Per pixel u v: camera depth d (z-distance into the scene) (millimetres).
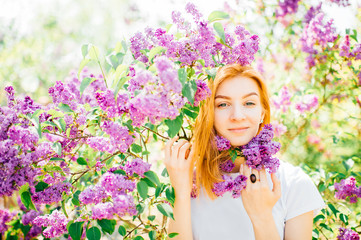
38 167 1562
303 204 1799
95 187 1353
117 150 1594
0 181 1413
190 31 1538
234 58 1648
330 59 3387
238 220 1824
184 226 1644
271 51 3689
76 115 1658
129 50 1735
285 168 1969
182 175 1659
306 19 3629
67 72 5941
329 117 3490
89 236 1455
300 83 3648
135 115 1336
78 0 7125
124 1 6188
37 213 2490
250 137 1709
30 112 1583
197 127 1800
